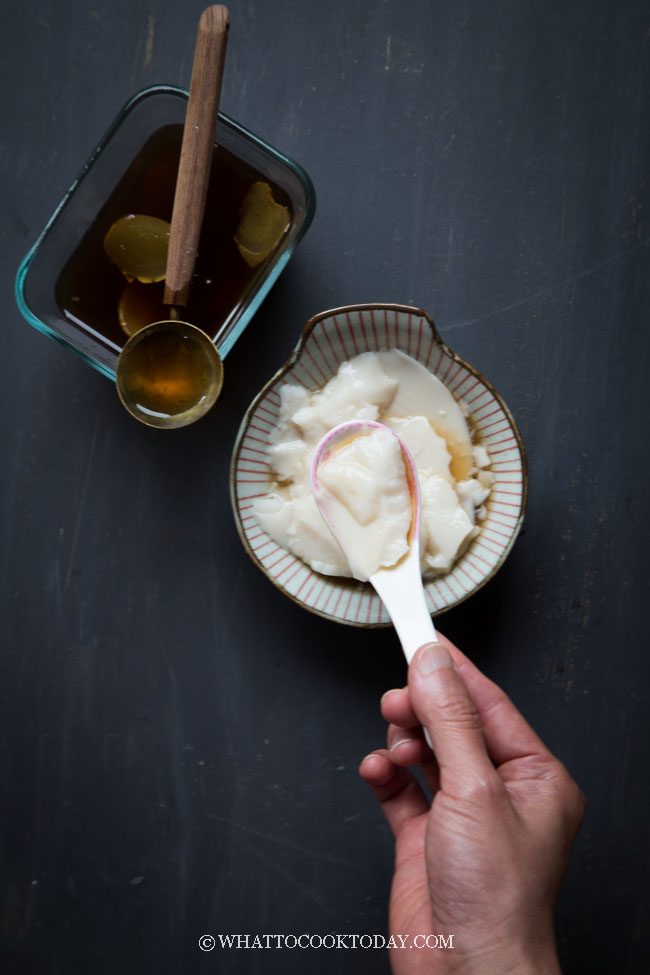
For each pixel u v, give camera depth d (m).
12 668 0.53
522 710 0.53
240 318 0.49
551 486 0.53
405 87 0.53
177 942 0.53
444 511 0.49
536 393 0.53
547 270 0.53
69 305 0.49
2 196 0.53
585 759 0.53
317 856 0.53
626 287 0.53
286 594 0.49
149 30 0.53
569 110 0.53
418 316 0.48
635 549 0.53
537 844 0.44
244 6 0.52
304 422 0.49
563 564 0.53
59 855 0.53
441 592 0.49
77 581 0.53
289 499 0.50
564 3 0.53
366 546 0.47
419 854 0.47
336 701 0.53
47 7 0.53
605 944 0.52
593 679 0.53
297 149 0.53
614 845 0.53
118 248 0.48
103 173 0.48
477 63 0.53
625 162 0.53
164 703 0.53
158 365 0.48
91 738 0.53
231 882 0.53
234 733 0.53
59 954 0.53
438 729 0.42
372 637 0.53
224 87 0.52
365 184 0.53
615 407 0.53
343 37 0.53
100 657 0.53
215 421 0.53
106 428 0.53
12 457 0.53
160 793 0.53
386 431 0.48
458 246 0.53
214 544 0.53
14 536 0.53
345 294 0.53
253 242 0.48
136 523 0.53
